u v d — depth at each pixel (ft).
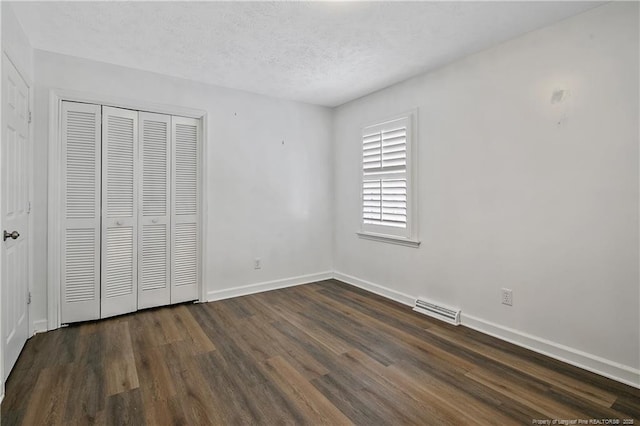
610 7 6.81
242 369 7.28
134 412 5.84
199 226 11.75
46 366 7.33
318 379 6.90
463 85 9.57
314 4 6.96
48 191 9.11
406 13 7.25
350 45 8.79
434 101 10.41
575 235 7.40
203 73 10.73
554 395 6.33
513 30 7.99
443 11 7.18
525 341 8.28
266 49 9.01
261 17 7.45
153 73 10.65
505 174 8.63
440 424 5.56
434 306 10.43
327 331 9.32
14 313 7.38
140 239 10.72
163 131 11.02
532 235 8.13
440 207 10.32
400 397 6.29
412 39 8.45
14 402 6.06
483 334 9.09
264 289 13.12
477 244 9.33
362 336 8.99
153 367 7.33
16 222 7.52
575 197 7.38
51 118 9.12
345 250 14.37
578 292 7.38
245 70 10.48
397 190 11.75
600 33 6.95
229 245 12.30
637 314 6.59
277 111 13.29
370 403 6.12
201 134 11.69
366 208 13.12
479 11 7.16
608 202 6.91
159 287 11.12
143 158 10.69
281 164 13.47
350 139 13.88
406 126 11.19
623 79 6.66
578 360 7.36
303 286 13.79
